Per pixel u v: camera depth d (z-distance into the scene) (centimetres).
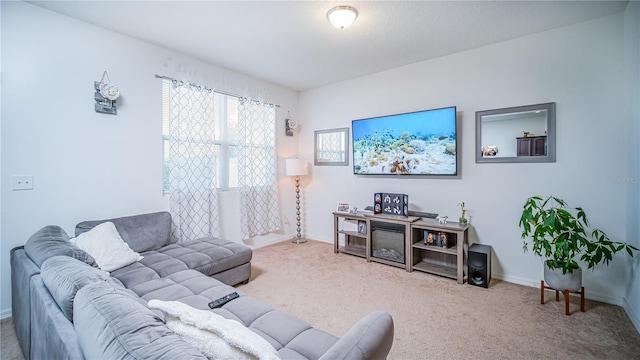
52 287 113
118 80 275
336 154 434
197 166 332
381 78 381
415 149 340
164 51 309
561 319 214
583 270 252
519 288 271
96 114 261
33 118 228
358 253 372
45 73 233
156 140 304
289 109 465
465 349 179
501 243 294
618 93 238
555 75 264
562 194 262
